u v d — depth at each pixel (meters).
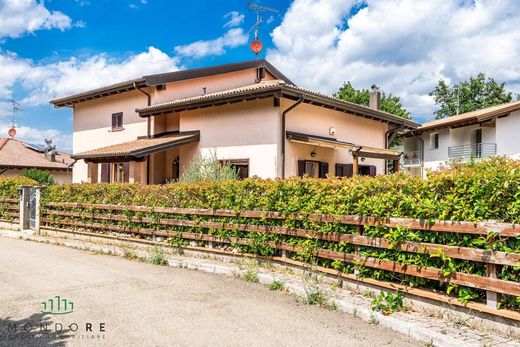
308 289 6.30
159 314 5.42
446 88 47.31
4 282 7.14
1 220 15.89
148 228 10.51
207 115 16.55
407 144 35.19
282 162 14.42
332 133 16.94
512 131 23.58
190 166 14.83
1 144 33.09
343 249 6.50
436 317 5.10
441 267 5.10
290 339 4.58
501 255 4.43
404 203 5.50
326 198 6.75
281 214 7.61
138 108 19.75
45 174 26.36
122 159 16.36
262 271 7.64
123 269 8.38
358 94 43.06
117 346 4.34
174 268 8.54
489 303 4.57
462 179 4.88
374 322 5.14
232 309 5.67
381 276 5.91
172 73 18.75
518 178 4.36
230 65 20.22
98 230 11.99
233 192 8.59
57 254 10.23
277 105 14.37
